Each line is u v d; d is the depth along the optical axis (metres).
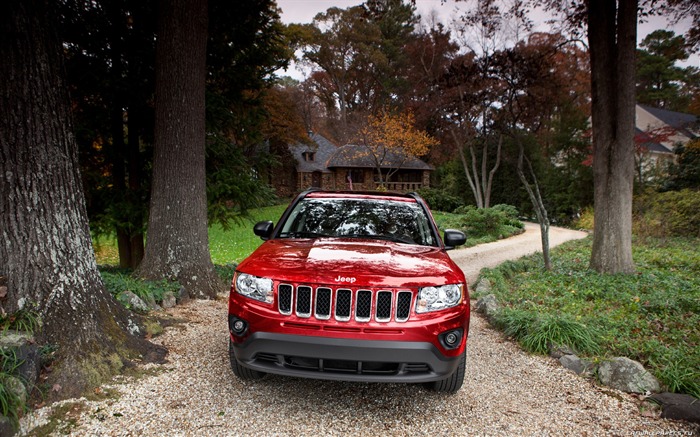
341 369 2.78
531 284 7.76
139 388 3.20
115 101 7.18
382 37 55.91
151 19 7.32
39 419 2.67
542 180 30.44
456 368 3.05
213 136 8.00
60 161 3.54
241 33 8.13
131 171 7.89
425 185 42.53
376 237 3.87
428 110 28.19
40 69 3.37
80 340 3.36
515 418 3.07
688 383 3.45
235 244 15.65
